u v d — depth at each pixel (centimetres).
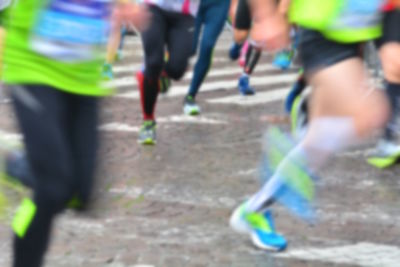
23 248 640
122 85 1961
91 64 675
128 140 1380
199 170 1191
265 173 834
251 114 1655
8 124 1438
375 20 756
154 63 1295
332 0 742
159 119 1581
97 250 837
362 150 1307
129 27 2591
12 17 655
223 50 2738
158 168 1196
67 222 916
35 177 634
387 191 1085
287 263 817
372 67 1873
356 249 862
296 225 936
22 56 653
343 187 1098
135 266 796
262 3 727
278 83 2089
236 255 835
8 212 935
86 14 662
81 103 678
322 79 750
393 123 1177
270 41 732
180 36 1291
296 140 799
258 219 843
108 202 1006
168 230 909
